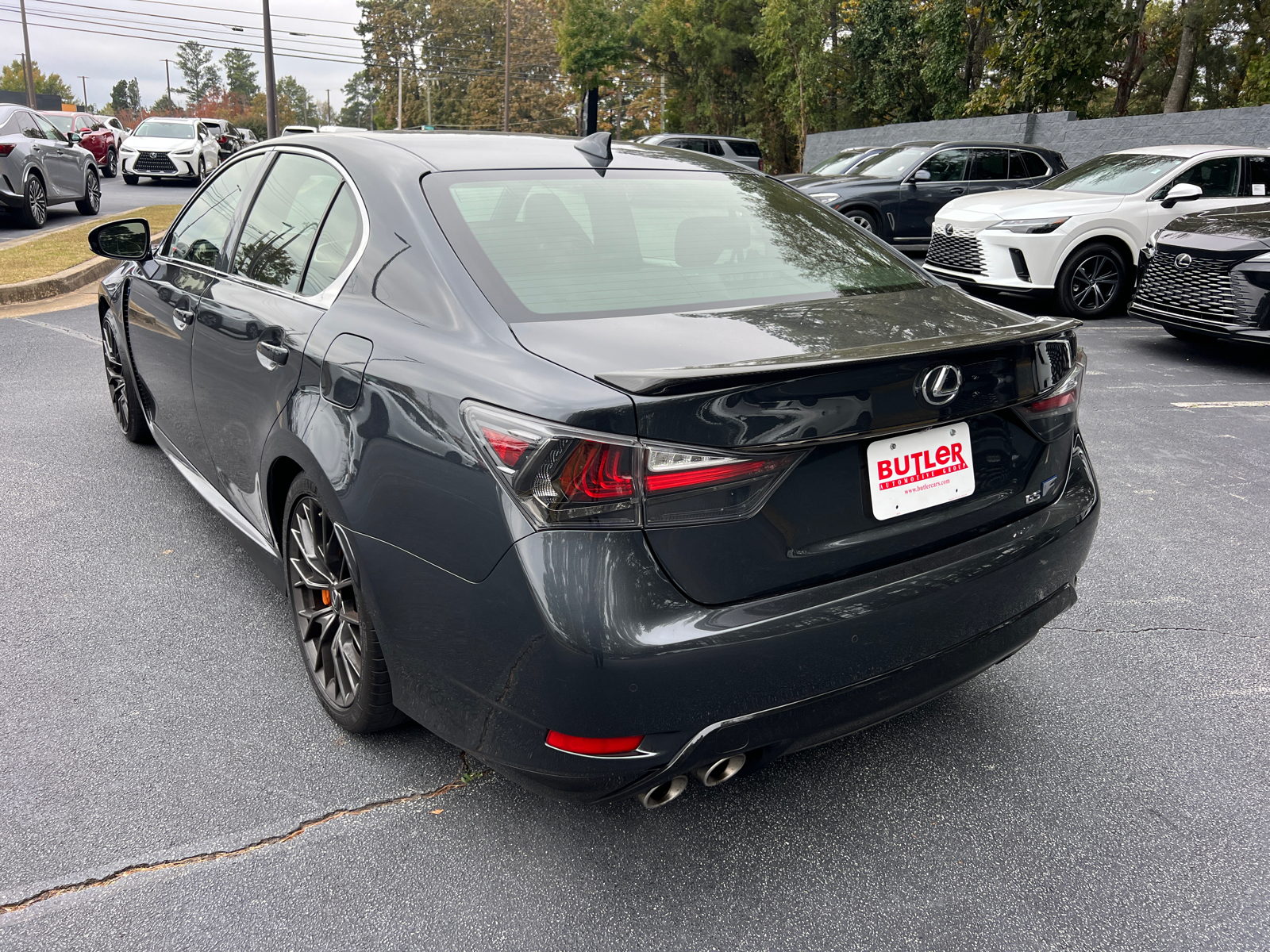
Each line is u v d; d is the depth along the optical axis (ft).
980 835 7.47
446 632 6.41
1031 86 64.28
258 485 9.38
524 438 5.77
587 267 7.57
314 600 8.92
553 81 324.80
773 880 6.93
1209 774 8.29
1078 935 6.46
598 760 5.93
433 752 8.31
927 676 6.88
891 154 43.83
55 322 26.71
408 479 6.58
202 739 8.41
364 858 7.02
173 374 11.82
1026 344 7.09
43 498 13.91
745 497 5.93
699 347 6.41
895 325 7.20
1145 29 85.92
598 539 5.66
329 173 9.15
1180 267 25.02
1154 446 18.03
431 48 335.06
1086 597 11.83
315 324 8.09
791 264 8.39
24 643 9.95
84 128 89.66
